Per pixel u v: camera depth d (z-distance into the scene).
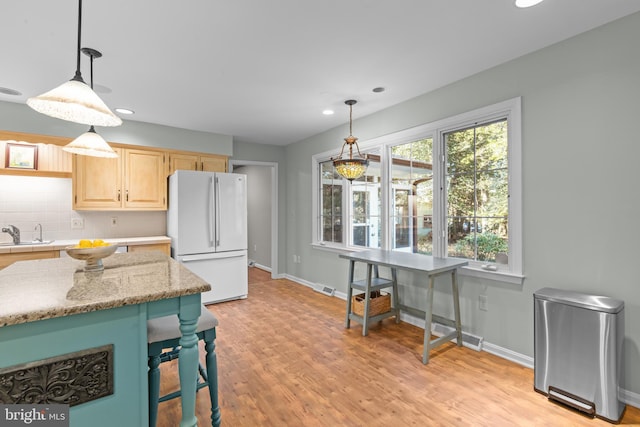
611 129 1.89
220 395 1.99
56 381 1.04
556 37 2.05
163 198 4.01
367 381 2.14
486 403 1.89
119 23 1.83
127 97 3.04
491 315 2.53
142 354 1.19
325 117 3.72
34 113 3.23
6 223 3.33
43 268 1.67
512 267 2.38
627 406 1.84
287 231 5.36
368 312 2.92
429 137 3.06
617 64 1.86
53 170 3.44
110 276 1.47
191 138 4.20
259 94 2.98
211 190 3.89
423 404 1.89
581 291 2.03
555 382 1.91
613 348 1.71
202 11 1.74
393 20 1.85
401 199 3.37
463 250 2.78
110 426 1.13
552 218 2.15
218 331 3.03
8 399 0.97
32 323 1.00
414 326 3.15
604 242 1.93
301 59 2.31
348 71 2.52
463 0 1.67
